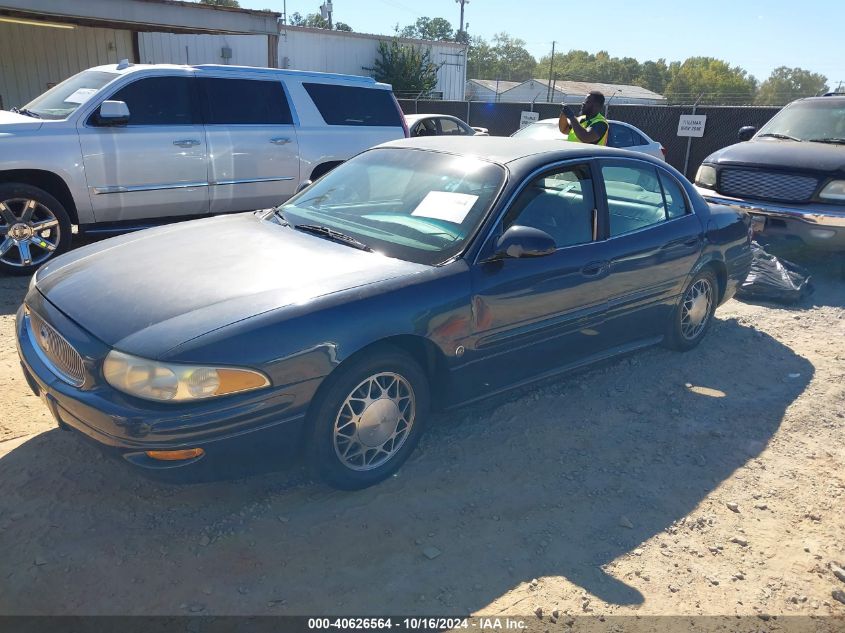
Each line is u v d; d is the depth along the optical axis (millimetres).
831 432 4148
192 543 2857
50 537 2848
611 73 132000
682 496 3414
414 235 3609
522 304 3637
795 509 3363
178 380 2613
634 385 4633
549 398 4379
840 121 8102
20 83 16172
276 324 2803
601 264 4051
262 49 23906
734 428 4125
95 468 3322
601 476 3543
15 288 6113
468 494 3316
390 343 3199
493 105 21438
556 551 2949
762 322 6098
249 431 2768
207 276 3154
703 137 16125
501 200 3625
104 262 3455
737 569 2910
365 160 4504
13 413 3820
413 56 32156
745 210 7520
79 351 2783
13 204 6367
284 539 2916
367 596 2627
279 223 4020
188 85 7195
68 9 11977
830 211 7039
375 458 3293
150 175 6930
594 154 4242
